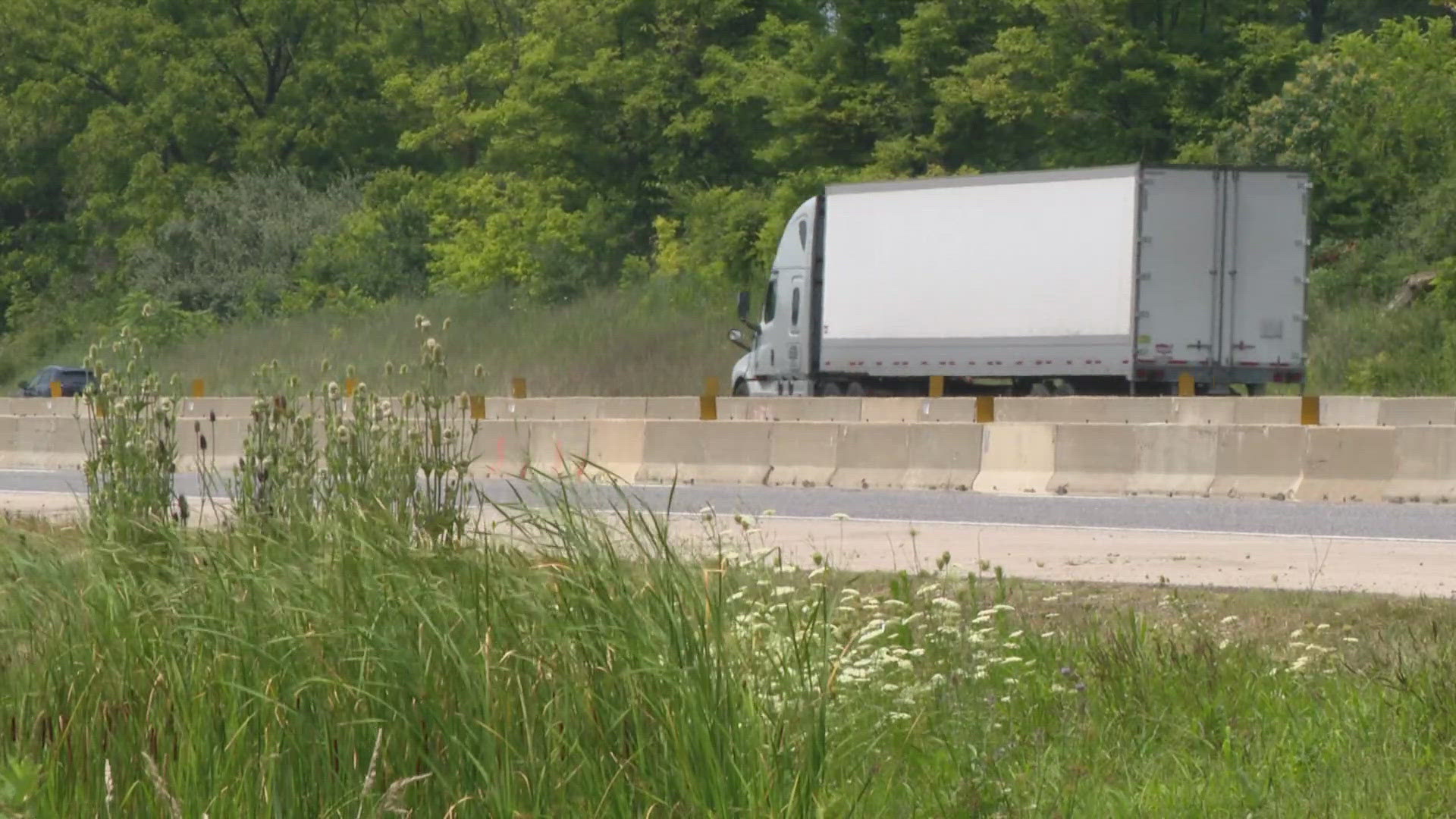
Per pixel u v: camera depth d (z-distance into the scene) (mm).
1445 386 65312
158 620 10414
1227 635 15367
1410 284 74500
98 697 9531
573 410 64750
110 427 17438
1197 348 52344
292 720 9031
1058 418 51156
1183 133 94438
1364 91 86625
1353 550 23375
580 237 113375
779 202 102688
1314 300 77562
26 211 147250
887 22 107062
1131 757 11086
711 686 9023
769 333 60906
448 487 15766
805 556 22656
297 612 9664
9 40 148000
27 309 135875
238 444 45438
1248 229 52500
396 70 139125
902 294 56438
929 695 11773
